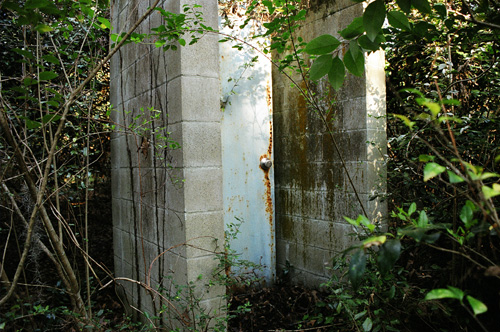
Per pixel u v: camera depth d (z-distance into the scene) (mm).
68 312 2312
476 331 1999
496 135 2549
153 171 2889
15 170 3041
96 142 4047
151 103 2895
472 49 2920
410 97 2945
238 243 3660
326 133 3428
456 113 2836
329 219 3418
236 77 3658
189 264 2449
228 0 3645
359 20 1398
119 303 3588
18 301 2400
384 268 1012
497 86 2883
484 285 1946
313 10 3512
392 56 3340
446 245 2391
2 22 3410
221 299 2576
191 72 2490
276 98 4023
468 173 917
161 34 2299
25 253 1643
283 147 3961
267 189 3824
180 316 2480
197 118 2510
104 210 4168
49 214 3705
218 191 2590
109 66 3957
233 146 3643
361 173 3086
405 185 2857
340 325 2600
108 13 3758
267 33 2770
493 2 1989
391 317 2133
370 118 3049
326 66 1445
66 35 2387
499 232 956
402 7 1374
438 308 2000
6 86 3455
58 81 3488
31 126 1819
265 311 3203
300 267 3768
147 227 3014
